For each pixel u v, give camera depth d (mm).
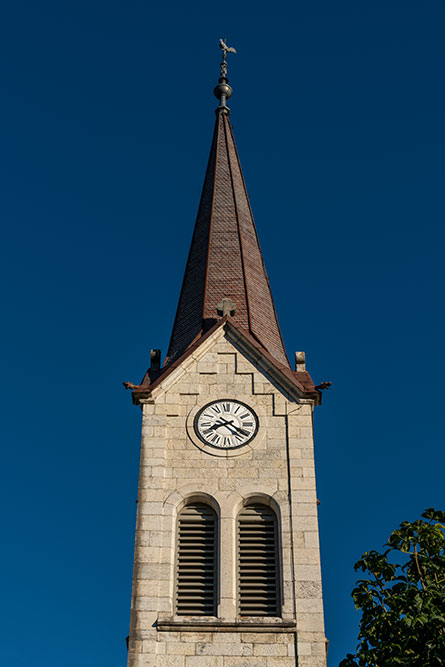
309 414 37531
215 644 32125
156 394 38031
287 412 37562
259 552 34500
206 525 35188
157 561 33938
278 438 36906
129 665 31703
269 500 35469
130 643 32125
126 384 37938
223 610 32938
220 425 37188
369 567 30375
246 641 32219
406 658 27359
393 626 28828
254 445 36656
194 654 31938
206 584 33812
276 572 34062
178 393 38062
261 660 31859
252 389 38188
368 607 29750
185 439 36844
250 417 37438
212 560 34375
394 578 30172
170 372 38500
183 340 41438
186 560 34375
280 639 32312
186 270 45781
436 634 27844
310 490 35531
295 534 34531
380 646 28281
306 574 33656
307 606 32969
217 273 44156
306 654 31953
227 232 46438
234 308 40562
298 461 36250
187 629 32406
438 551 30375
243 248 45688
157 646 32062
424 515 31422
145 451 36531
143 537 34469
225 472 35969
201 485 35656
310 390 37906
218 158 50688
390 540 30641
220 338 39625
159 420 37344
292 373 38906
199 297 43219
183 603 33375
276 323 43406
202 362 38938
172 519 34938
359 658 28531
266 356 38781
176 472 36000
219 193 48656
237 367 38781
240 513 35469
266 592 33625
